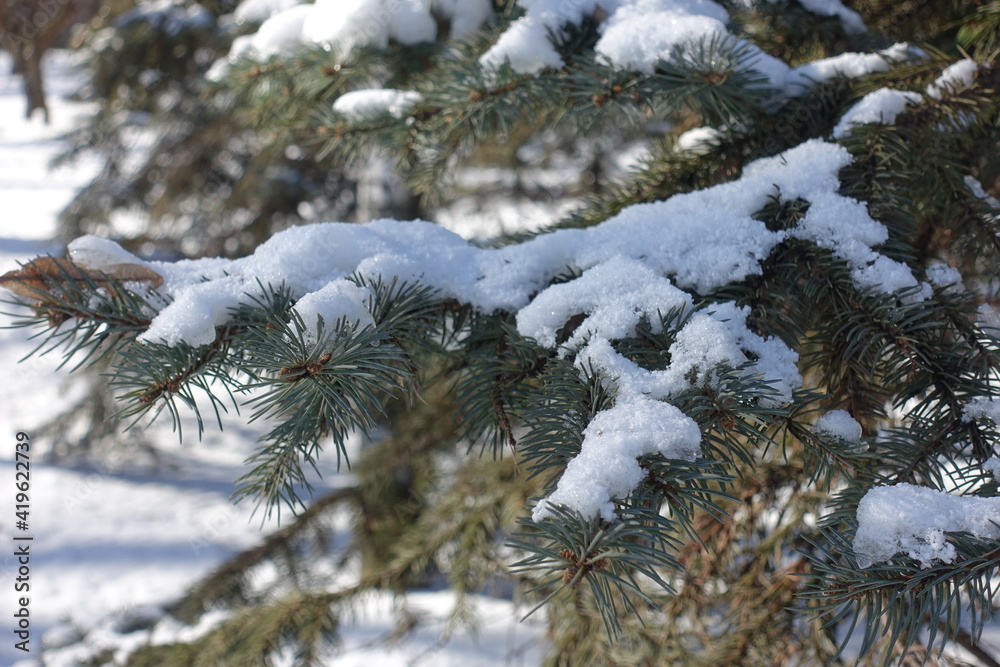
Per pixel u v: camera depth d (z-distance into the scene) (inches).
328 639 97.8
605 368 43.0
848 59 52.7
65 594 186.9
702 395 42.4
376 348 42.9
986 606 40.3
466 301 47.1
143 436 238.2
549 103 53.8
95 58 163.9
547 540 40.6
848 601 40.8
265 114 78.0
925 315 45.5
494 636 123.2
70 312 44.9
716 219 47.3
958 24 58.0
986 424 44.6
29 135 555.8
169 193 172.9
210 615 117.5
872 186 48.4
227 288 44.7
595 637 70.2
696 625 65.4
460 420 47.2
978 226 50.8
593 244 47.5
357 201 173.9
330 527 129.9
